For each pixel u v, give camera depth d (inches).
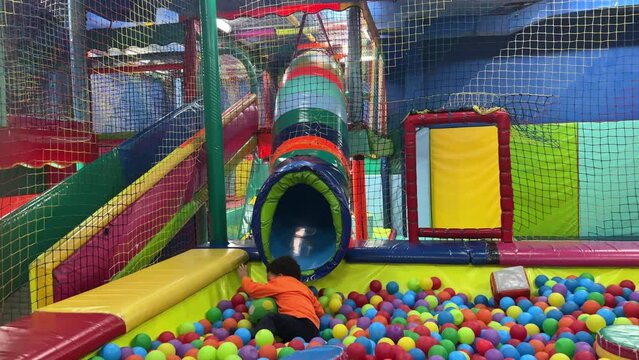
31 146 222.8
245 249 207.2
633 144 348.2
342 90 253.1
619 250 182.9
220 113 219.5
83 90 266.7
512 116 336.5
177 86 311.0
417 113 201.3
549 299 162.6
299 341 131.1
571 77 378.0
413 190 202.1
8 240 164.7
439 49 386.0
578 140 361.1
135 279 154.3
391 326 135.8
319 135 220.4
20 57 234.5
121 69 301.9
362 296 179.5
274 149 229.9
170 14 290.2
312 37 358.6
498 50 385.4
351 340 131.1
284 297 152.7
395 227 337.1
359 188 297.6
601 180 361.7
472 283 188.7
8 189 236.4
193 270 166.7
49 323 115.4
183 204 219.6
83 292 153.6
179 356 130.6
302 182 179.3
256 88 307.3
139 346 127.1
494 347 133.5
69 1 260.4
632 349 109.0
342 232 176.9
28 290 167.9
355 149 287.6
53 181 250.8
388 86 379.2
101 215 177.9
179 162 217.8
